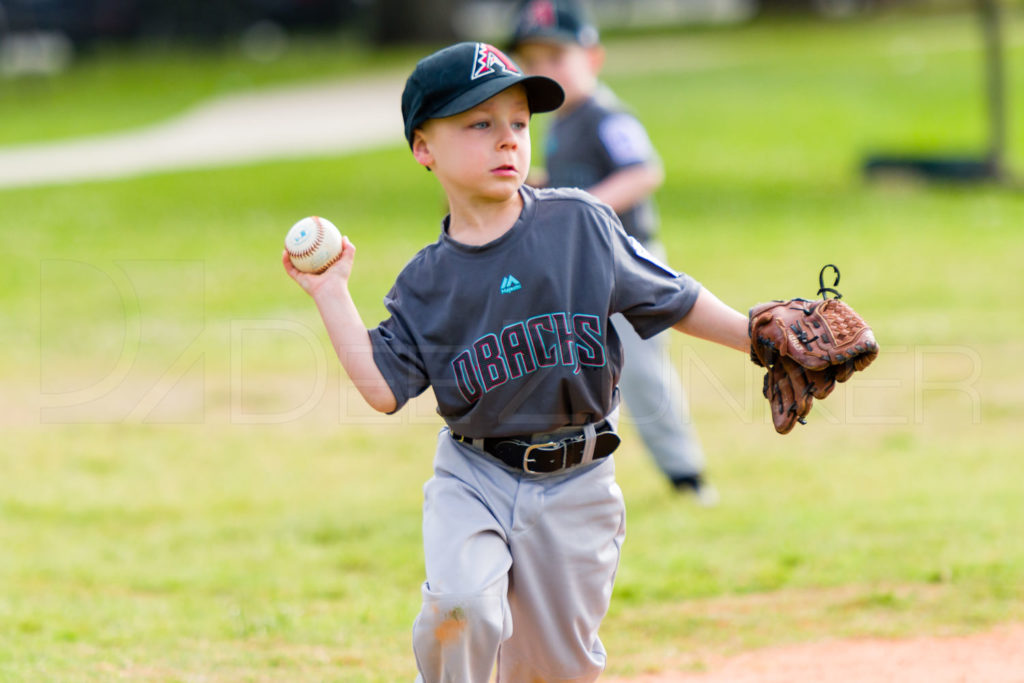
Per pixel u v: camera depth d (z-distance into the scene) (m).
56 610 18.36
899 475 24.36
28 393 31.61
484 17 154.25
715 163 69.94
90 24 121.38
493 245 11.12
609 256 11.28
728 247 49.00
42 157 74.81
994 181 62.69
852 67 100.69
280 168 70.00
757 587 18.77
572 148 21.58
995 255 46.31
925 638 16.36
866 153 66.19
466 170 10.99
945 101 87.62
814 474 24.78
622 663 16.03
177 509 23.92
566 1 21.78
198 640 17.03
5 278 44.12
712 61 108.25
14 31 118.31
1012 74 94.94
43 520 23.31
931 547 19.80
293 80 105.31
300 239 11.09
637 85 96.00
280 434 28.95
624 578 19.30
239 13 128.62
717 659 16.11
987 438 26.72
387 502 24.12
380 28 123.00
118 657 16.19
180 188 64.12
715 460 26.20
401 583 19.58
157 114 91.06
